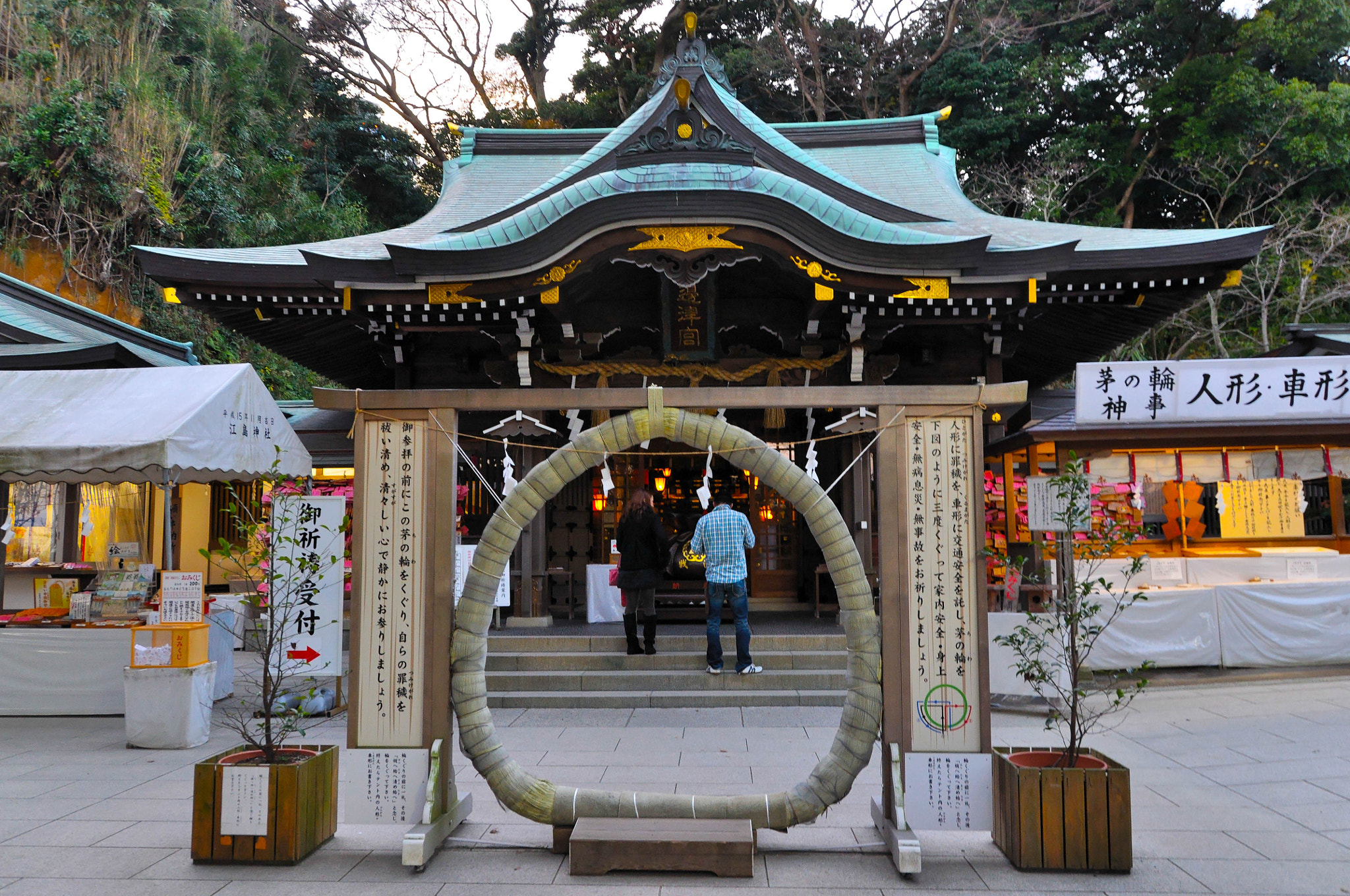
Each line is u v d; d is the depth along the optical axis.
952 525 4.38
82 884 3.88
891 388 4.41
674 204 8.07
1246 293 20.06
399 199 31.53
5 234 15.48
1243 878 3.91
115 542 12.56
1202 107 22.75
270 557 4.91
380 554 4.46
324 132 28.75
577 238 8.20
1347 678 8.30
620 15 31.86
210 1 23.47
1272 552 9.20
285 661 6.89
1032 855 3.98
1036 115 24.39
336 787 4.55
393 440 4.52
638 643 8.49
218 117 21.39
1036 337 11.72
